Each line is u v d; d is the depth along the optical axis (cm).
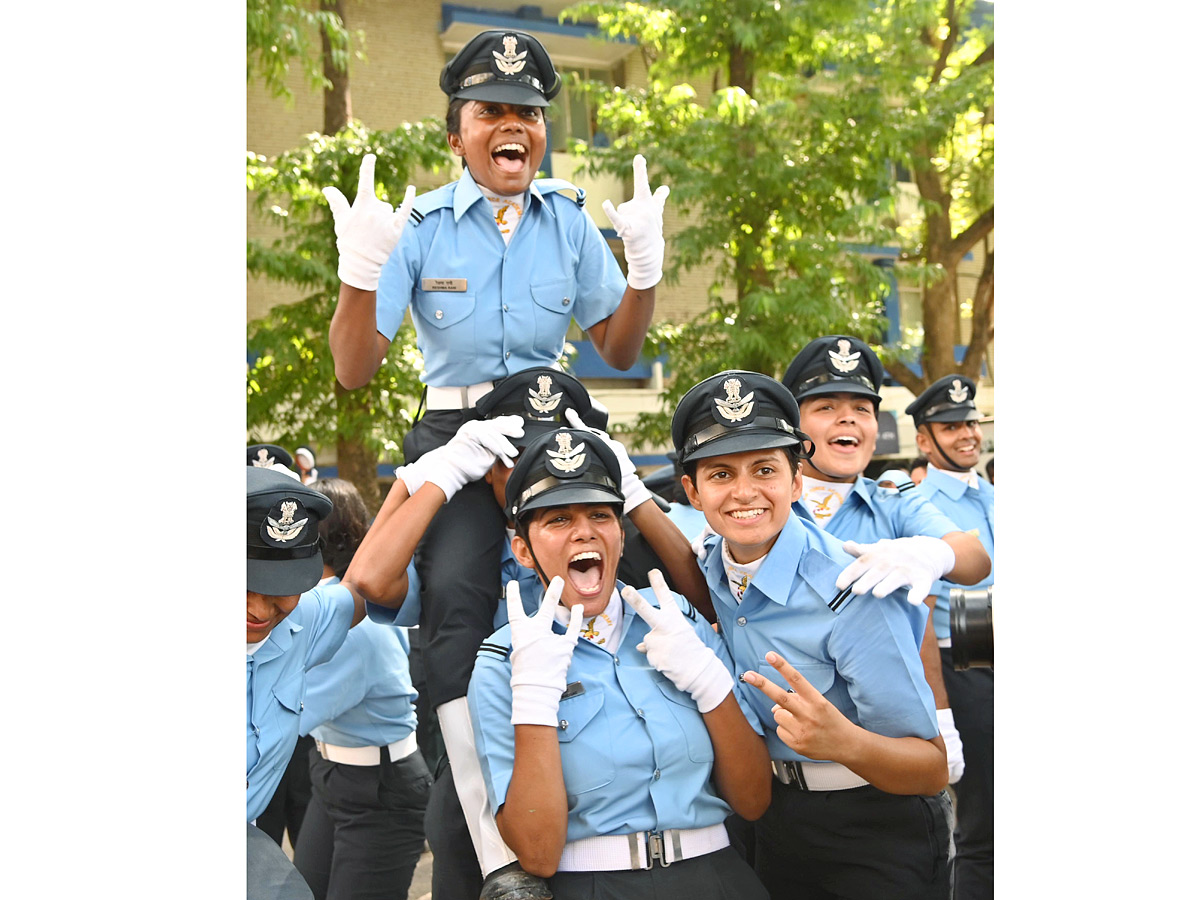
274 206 835
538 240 295
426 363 297
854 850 240
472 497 265
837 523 292
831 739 213
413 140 727
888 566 225
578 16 870
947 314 1059
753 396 227
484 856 221
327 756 317
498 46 279
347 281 258
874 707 226
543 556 223
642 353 841
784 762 244
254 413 737
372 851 312
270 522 208
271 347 726
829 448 290
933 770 223
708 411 229
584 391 274
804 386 291
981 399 1083
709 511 229
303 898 211
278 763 235
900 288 1106
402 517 250
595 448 227
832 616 230
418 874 421
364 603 260
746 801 225
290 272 708
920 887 239
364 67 906
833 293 856
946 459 395
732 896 214
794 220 830
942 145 968
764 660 239
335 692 290
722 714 222
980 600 227
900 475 303
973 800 336
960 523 389
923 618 235
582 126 970
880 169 871
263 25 710
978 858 335
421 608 266
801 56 895
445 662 249
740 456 226
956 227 1152
